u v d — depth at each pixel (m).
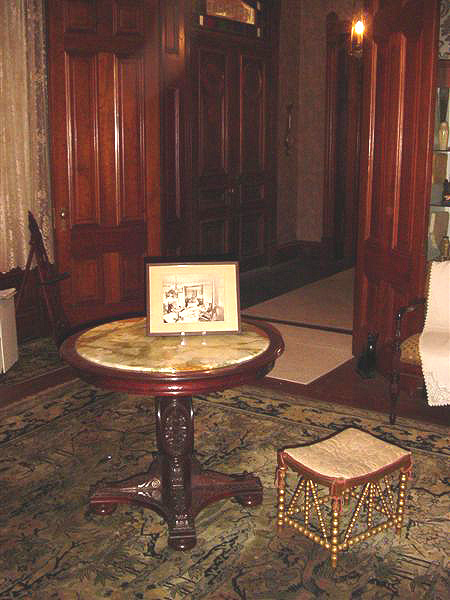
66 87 5.36
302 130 9.32
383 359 4.74
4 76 5.16
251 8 7.89
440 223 4.76
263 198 8.62
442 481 3.29
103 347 2.81
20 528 2.91
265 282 8.12
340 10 8.73
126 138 5.65
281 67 8.77
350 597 2.46
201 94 7.37
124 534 2.87
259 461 3.49
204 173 7.55
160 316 2.90
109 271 5.77
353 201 9.52
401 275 4.42
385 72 4.54
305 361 5.18
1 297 4.85
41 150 5.55
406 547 2.77
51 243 5.73
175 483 2.88
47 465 3.47
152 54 5.65
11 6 5.13
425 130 4.08
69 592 2.49
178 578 2.57
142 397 4.43
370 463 2.66
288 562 2.67
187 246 7.31
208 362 2.61
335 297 7.35
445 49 4.60
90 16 5.37
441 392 3.78
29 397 4.43
